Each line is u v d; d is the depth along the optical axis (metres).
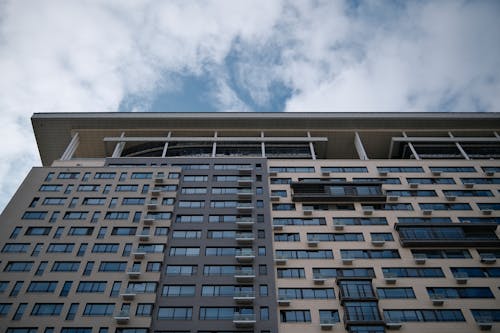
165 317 37.62
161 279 40.84
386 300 38.59
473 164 56.81
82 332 36.00
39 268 41.38
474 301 38.47
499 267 41.94
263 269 42.06
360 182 52.44
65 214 47.66
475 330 36.00
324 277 41.31
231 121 67.88
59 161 58.03
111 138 66.69
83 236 44.88
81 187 51.62
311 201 50.62
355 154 71.75
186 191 51.78
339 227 46.28
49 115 67.25
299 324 37.09
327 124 68.12
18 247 43.50
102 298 38.62
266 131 68.31
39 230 45.59
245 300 38.62
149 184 52.28
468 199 51.12
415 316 37.28
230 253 43.69
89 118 67.31
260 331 36.34
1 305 37.97
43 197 49.88
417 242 43.91
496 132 68.94
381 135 69.25
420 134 69.50
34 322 36.59
